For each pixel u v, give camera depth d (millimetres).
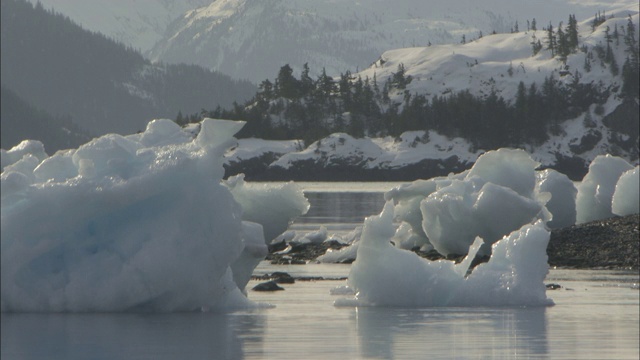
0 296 77500
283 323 79500
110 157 79688
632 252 141750
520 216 142625
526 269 90688
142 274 76562
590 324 80875
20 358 64938
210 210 77312
